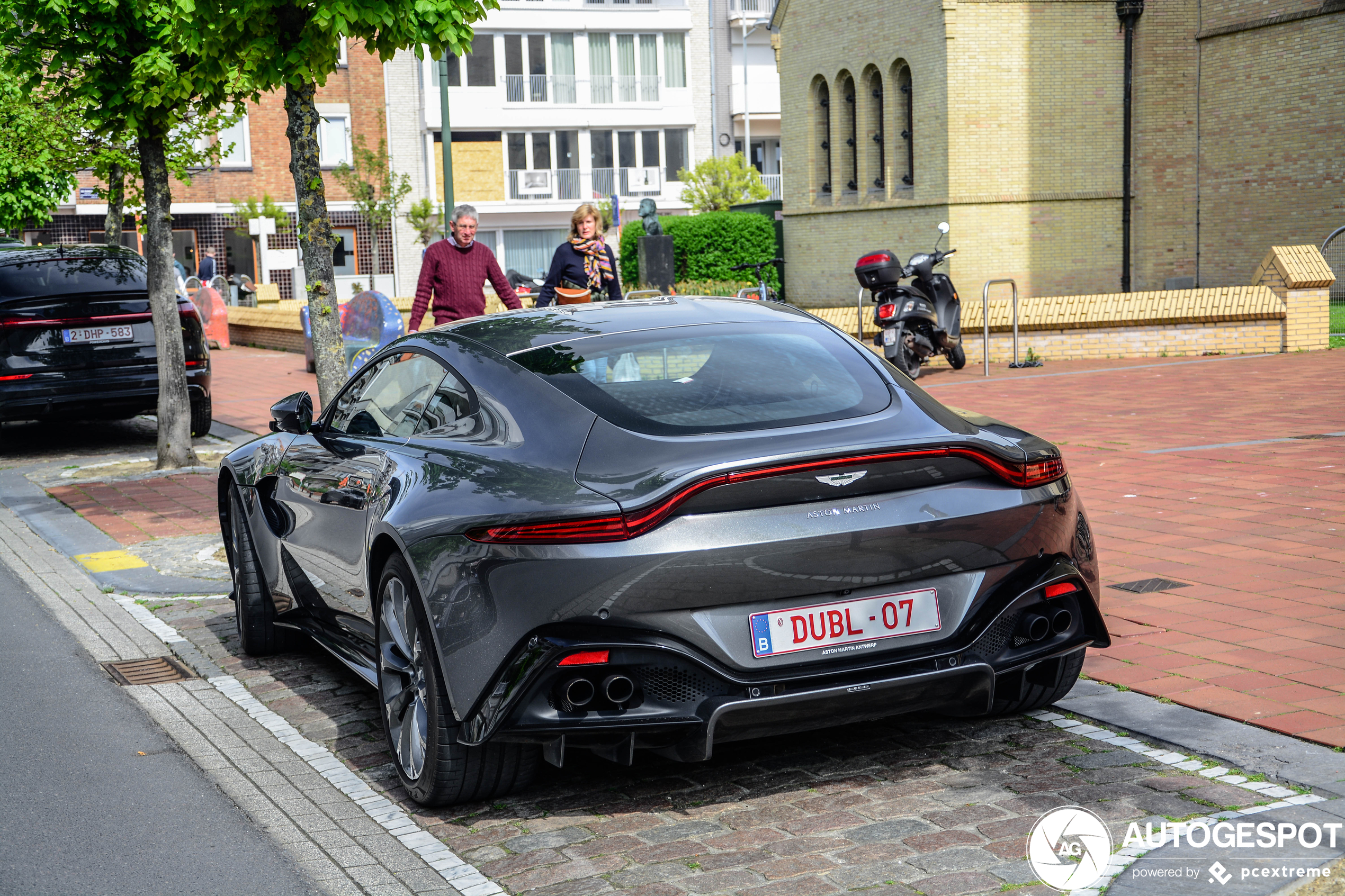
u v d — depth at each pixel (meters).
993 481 3.71
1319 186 22.88
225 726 4.85
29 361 11.32
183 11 6.52
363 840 3.69
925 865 3.31
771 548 3.41
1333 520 6.89
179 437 10.92
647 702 3.44
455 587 3.55
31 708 5.11
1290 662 4.69
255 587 5.70
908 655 3.59
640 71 52.59
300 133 7.20
